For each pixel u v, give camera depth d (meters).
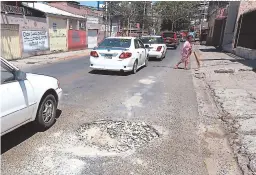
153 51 15.03
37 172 3.15
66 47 23.05
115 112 5.43
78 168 3.26
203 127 4.74
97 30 30.64
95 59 9.87
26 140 4.00
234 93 7.16
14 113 3.58
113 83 8.44
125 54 9.62
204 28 46.91
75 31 24.62
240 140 4.11
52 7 27.31
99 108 5.68
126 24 52.69
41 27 18.69
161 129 4.59
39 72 10.54
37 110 4.19
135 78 9.44
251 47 15.47
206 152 3.78
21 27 16.38
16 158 3.46
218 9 31.09
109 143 3.97
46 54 19.41
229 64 13.25
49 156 3.53
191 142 4.10
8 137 4.09
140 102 6.24
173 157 3.61
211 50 24.61
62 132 4.34
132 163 3.41
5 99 3.43
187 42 12.14
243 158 3.56
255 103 6.15
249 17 15.86
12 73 3.71
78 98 6.45
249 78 9.48
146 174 3.19
